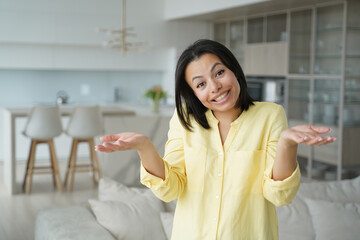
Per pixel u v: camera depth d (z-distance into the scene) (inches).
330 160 235.6
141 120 236.8
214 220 51.9
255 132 52.1
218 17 310.0
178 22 330.3
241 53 309.7
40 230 103.0
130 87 351.3
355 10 227.0
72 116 226.4
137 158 239.6
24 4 292.2
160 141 240.4
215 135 53.2
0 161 301.4
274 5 248.4
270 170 48.3
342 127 228.5
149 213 105.4
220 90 49.9
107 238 90.0
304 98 253.0
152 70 345.1
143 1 321.7
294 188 47.1
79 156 317.7
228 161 52.2
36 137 217.5
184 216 54.2
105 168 237.0
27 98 323.0
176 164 54.6
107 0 314.0
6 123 237.3
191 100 54.0
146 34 323.9
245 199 51.4
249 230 51.5
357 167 233.9
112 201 106.3
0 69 313.6
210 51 50.4
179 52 333.1
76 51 317.7
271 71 279.7
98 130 228.8
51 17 299.1
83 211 107.9
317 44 243.4
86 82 338.0
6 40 289.9
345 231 106.1
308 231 108.5
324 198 115.9
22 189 229.8
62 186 236.7
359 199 117.3
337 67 230.5
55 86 329.7
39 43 300.0
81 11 307.1
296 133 41.9
